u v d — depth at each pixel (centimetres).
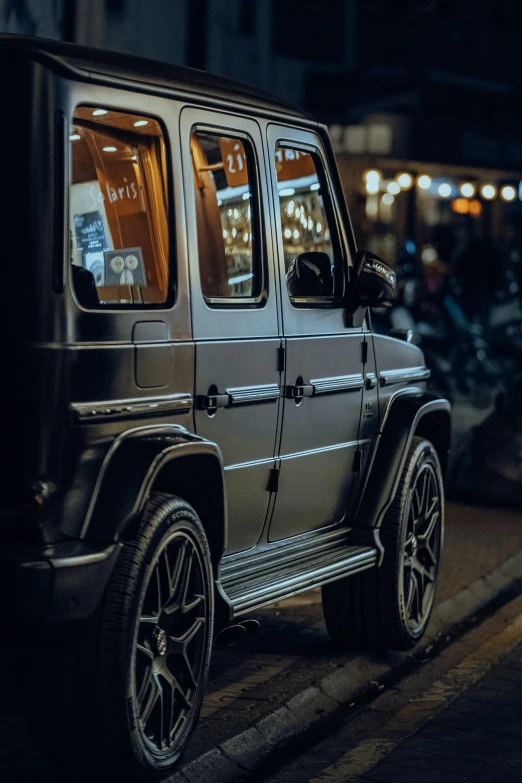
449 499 1146
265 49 2509
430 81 2936
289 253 560
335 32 2870
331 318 587
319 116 2711
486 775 480
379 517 625
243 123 529
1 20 1417
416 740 523
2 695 542
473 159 2259
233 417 500
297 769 498
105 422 423
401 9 2978
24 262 404
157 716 459
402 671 664
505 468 1111
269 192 544
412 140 2141
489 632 730
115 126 448
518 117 3372
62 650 425
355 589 645
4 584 392
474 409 1662
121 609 426
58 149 412
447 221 3067
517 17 3475
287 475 551
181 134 482
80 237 428
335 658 656
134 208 456
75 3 1342
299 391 550
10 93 409
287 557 564
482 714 562
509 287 2028
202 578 475
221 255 505
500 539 984
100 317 424
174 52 2180
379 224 2823
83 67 432
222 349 492
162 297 465
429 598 690
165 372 455
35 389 401
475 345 1791
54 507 405
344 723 579
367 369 624
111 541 417
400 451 638
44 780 471
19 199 405
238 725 539
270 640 691
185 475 475
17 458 401
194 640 479
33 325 402
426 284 2008
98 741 430
